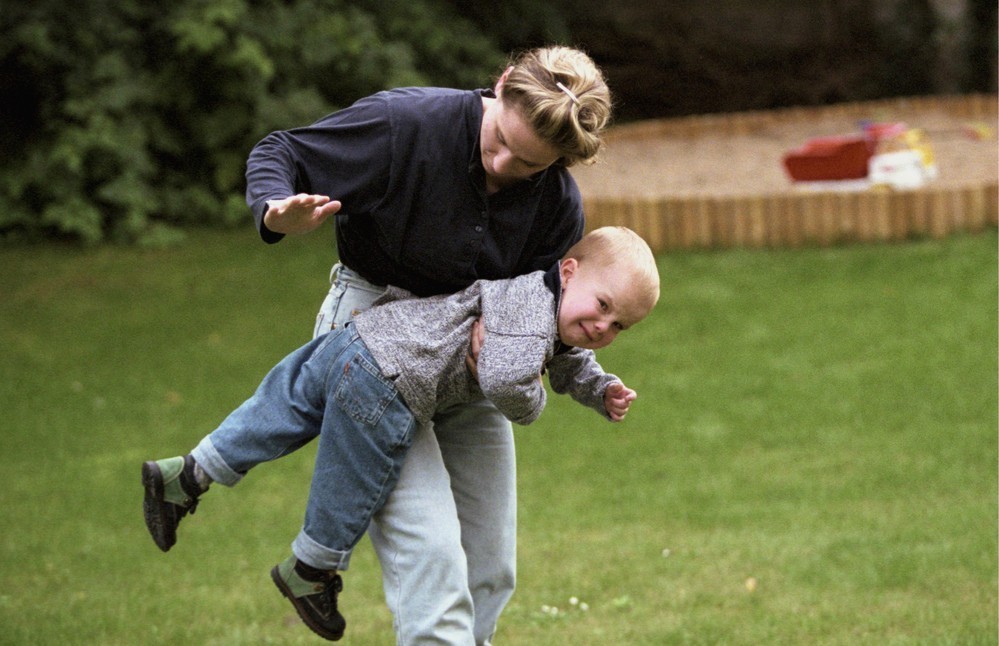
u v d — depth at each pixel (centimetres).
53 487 1116
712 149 2417
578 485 1085
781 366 1348
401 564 561
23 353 1511
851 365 1334
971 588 840
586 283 555
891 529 947
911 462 1077
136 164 2059
